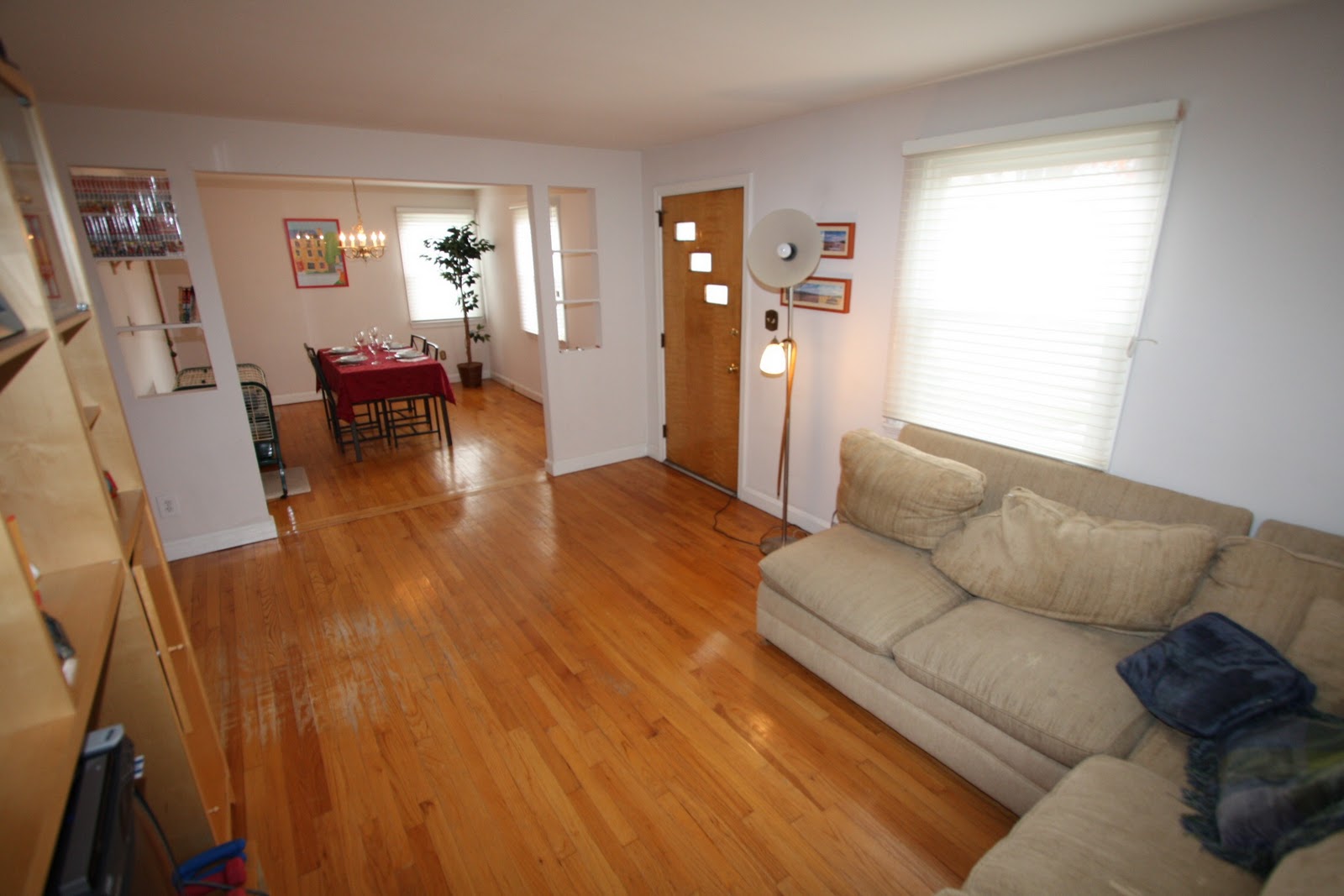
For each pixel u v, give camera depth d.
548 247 4.20
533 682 2.40
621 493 4.29
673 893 1.61
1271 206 1.79
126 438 1.57
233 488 3.46
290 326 6.75
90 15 1.69
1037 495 2.20
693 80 2.47
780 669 2.47
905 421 2.96
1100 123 2.05
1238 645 1.55
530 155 3.96
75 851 0.67
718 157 3.71
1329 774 1.18
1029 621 1.98
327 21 1.80
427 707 2.27
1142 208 2.04
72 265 1.41
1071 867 1.21
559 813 1.84
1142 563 1.86
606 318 4.58
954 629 1.96
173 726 1.36
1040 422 2.43
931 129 2.60
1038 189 2.28
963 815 1.82
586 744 2.10
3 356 0.81
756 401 3.84
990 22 1.84
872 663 2.08
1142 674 1.64
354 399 4.84
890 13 1.77
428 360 5.18
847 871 1.66
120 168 2.89
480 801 1.88
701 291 4.12
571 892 1.62
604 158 4.24
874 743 2.09
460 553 3.42
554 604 2.93
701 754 2.05
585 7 1.71
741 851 1.72
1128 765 1.45
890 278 2.88
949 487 2.32
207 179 5.68
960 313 2.62
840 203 3.04
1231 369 1.94
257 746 2.09
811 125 3.10
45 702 0.84
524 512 3.97
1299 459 1.85
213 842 1.46
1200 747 1.47
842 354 3.21
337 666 2.49
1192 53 1.87
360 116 3.06
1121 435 2.23
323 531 3.71
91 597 1.12
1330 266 1.72
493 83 2.49
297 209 6.55
